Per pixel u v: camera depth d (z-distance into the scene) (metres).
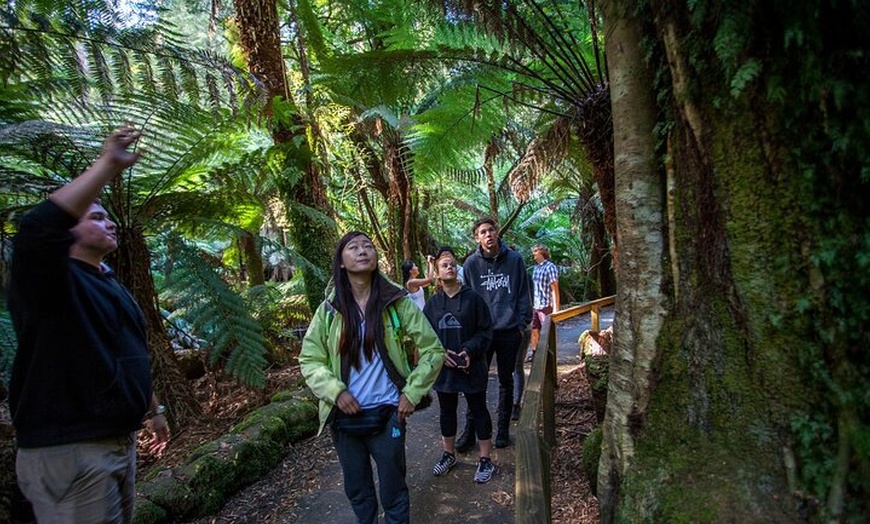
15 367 1.45
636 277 1.25
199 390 4.98
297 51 5.88
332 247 5.19
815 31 0.83
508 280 3.31
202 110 3.84
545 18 2.98
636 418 1.23
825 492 0.91
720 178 1.04
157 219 3.87
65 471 1.44
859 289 0.88
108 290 1.62
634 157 1.25
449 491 2.76
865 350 0.88
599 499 1.34
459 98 3.94
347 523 2.53
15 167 3.56
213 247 8.54
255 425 3.33
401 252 8.33
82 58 3.34
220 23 5.51
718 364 1.07
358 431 1.92
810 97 0.87
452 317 2.82
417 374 1.93
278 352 5.87
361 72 3.69
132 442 1.68
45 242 1.27
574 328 8.52
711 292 1.08
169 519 2.52
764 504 0.97
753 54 0.92
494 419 3.85
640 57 1.23
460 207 10.98
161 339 3.90
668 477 1.12
